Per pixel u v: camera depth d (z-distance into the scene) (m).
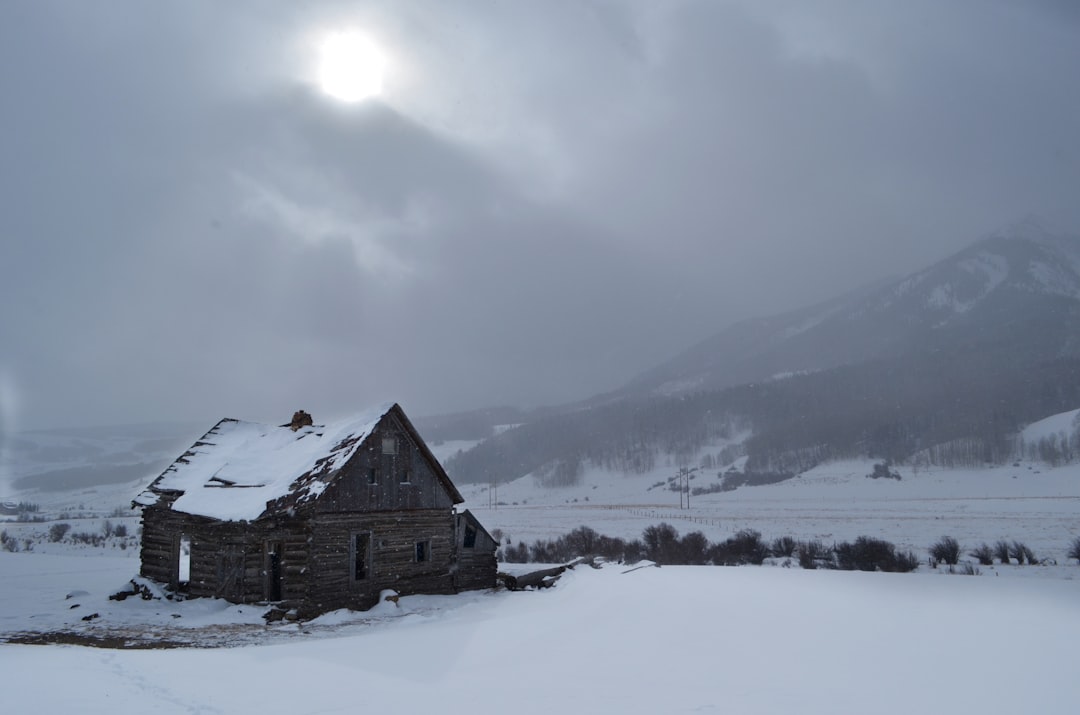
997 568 41.78
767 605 18.12
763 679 10.74
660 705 9.30
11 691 10.10
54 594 28.38
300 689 10.91
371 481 27.05
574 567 33.53
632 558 52.09
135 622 22.34
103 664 12.92
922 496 154.88
